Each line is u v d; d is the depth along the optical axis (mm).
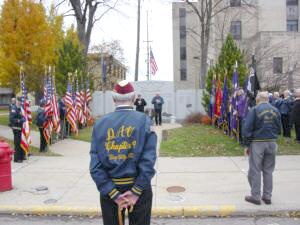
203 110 25672
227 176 9062
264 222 6301
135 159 3615
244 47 36562
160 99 22484
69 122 16766
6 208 6977
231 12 42094
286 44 37750
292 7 46594
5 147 8117
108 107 26594
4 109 57750
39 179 9094
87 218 6719
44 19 24188
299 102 13531
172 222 6430
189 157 11594
